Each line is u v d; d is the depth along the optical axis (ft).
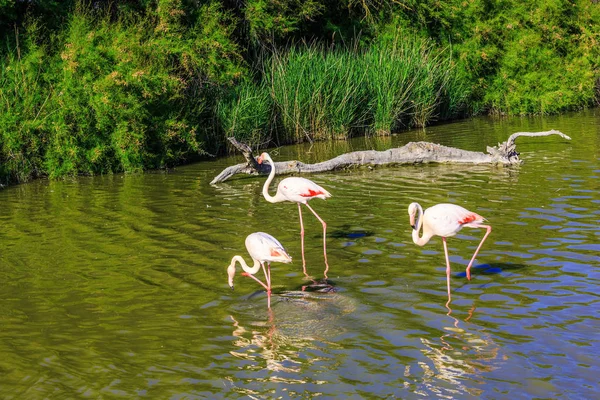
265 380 21.40
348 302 26.99
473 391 20.13
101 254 34.12
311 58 69.72
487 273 29.22
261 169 51.01
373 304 26.68
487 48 86.28
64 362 23.16
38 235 37.73
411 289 27.99
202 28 66.03
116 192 48.24
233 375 21.81
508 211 38.37
